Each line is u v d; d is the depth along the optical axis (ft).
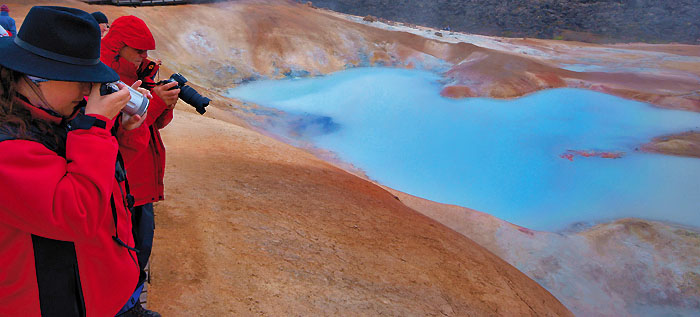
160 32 129.29
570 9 331.16
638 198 78.43
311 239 20.38
